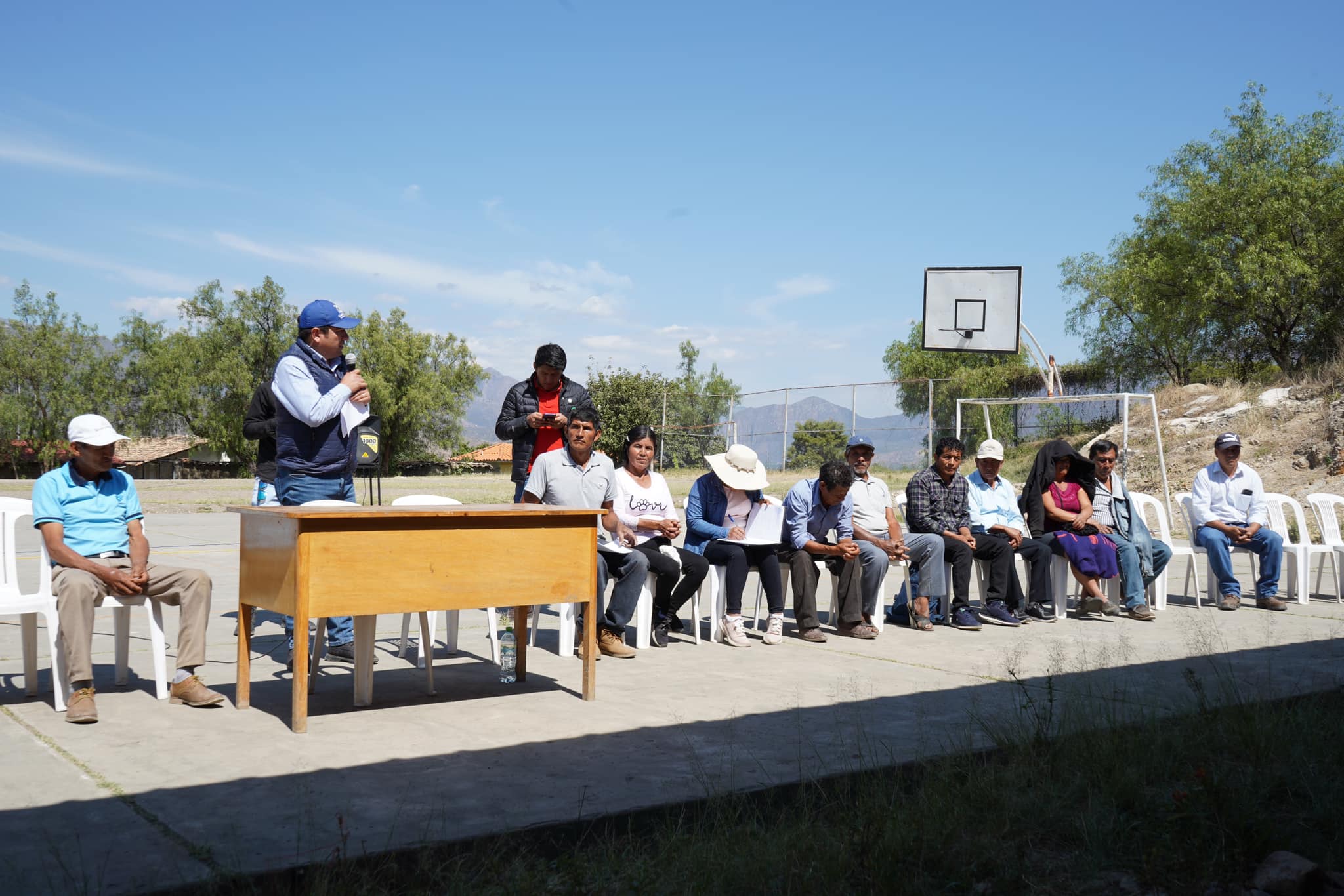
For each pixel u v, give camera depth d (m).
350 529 4.22
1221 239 26.31
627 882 2.78
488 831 2.98
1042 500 8.14
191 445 74.50
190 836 2.93
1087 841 3.08
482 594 4.53
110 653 5.85
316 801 3.28
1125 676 5.45
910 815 3.20
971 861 2.97
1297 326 26.41
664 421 27.52
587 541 4.83
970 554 7.43
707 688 5.18
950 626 7.50
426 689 5.10
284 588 4.25
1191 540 8.82
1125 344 29.45
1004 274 17.95
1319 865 2.88
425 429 76.06
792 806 3.43
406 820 3.10
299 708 4.16
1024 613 7.78
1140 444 21.39
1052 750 3.82
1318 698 4.73
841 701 4.88
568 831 3.08
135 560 4.61
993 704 4.79
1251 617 8.02
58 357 70.69
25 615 4.72
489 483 43.03
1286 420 19.81
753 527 6.71
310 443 5.52
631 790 3.43
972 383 23.17
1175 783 3.55
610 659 6.05
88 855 2.77
